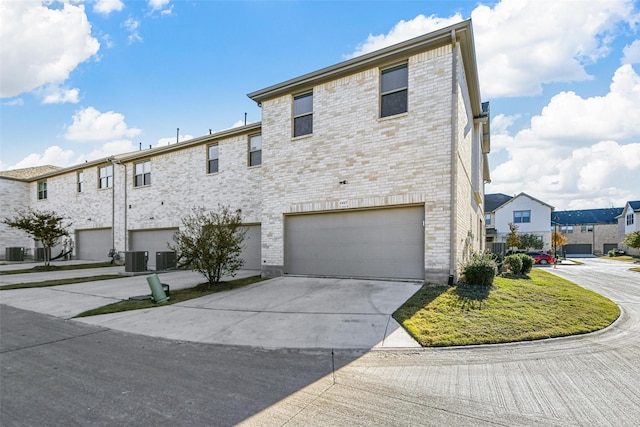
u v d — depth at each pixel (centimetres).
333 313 676
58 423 290
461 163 1003
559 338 536
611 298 969
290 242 1173
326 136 1099
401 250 967
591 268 2309
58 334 587
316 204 1102
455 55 903
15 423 290
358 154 1033
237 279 1166
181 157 1728
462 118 1024
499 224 4209
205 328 609
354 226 1049
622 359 446
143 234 1895
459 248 949
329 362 439
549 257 2811
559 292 887
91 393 349
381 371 407
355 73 1054
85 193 2203
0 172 2927
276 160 1209
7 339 559
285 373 402
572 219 5169
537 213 4031
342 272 1060
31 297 937
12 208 2525
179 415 301
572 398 331
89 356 471
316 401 327
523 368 414
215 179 1599
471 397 335
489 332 540
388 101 1009
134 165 1945
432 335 528
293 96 1198
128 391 354
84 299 900
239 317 676
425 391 349
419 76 948
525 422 286
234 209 1523
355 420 289
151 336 570
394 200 962
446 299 720
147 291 1009
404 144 959
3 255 2442
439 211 898
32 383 377
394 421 287
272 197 1209
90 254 2180
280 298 832
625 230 4484
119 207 1983
